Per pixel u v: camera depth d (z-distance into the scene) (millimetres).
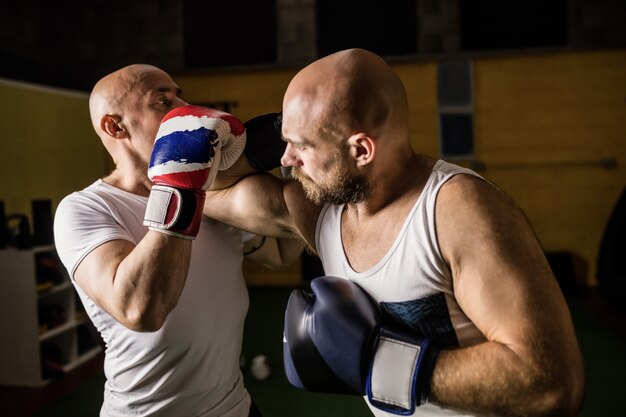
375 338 874
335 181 919
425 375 821
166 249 1071
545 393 735
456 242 833
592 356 3557
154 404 1283
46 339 3625
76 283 1288
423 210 883
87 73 5781
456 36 6137
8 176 4633
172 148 1090
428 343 838
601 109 5723
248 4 6617
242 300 1397
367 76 879
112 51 6852
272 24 6586
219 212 1233
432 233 863
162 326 1226
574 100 5770
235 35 6668
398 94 917
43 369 3486
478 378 771
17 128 4730
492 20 6113
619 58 5656
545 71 5809
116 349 1274
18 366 3453
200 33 6734
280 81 6324
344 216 1028
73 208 1267
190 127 1099
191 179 1076
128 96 1315
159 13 6730
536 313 759
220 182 1213
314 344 920
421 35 6203
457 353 817
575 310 4805
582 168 5789
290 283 6270
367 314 894
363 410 2879
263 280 6305
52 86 5199
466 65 5938
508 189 5953
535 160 5879
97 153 5859
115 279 1095
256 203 1151
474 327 888
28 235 3531
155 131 1322
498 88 5906
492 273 792
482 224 820
